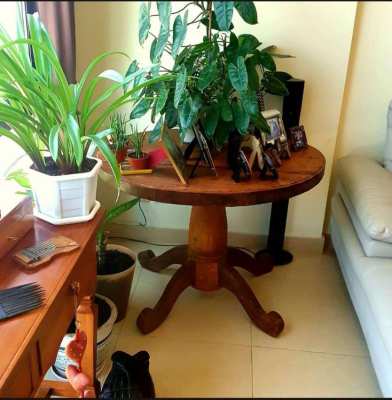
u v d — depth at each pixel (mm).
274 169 1521
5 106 1124
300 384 1536
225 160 1663
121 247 1890
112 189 2199
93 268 1275
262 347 1694
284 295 1990
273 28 1869
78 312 1228
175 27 1382
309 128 2053
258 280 2092
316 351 1681
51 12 1342
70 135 1128
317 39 1883
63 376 1431
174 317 1842
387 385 1292
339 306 1926
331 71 1937
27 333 880
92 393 1245
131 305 1907
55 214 1239
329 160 2109
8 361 816
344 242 1803
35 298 970
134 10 1408
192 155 1608
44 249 1130
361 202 1634
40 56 1180
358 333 1774
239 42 1597
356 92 2033
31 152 1235
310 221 2248
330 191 2238
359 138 2121
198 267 1808
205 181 1495
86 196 1244
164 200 1442
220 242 1785
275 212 2123
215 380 1543
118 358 1365
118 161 1529
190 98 1416
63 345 1338
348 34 1866
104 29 1676
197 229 1760
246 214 2266
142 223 2324
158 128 1593
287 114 1895
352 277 1723
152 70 1463
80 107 1283
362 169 1871
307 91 1983
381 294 1381
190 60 1467
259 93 1714
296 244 2299
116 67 1780
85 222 1269
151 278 2094
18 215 1156
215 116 1479
